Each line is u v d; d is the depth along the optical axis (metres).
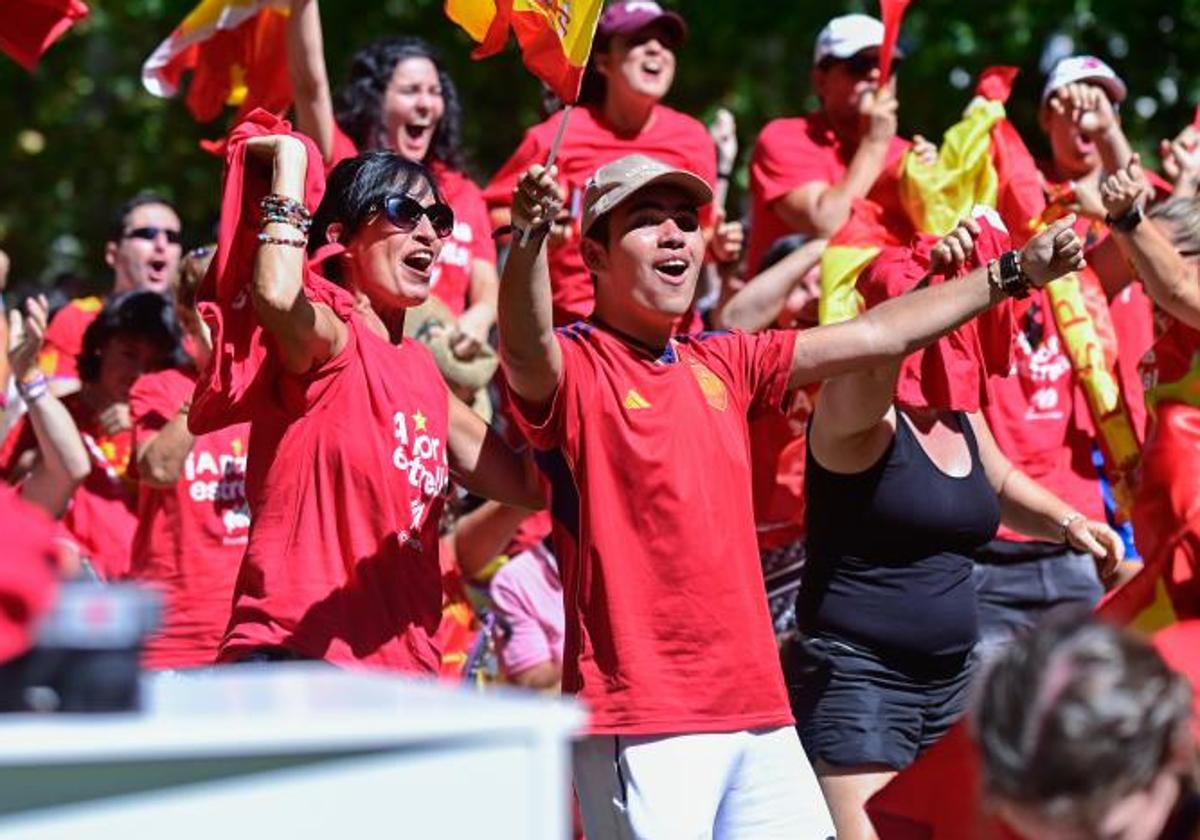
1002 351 17.91
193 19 22.28
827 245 21.44
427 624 15.99
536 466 16.27
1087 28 40.94
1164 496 13.16
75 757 7.73
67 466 22.05
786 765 15.84
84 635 8.27
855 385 16.61
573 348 15.88
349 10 44.38
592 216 16.23
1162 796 9.34
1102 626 9.48
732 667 15.58
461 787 8.27
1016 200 21.97
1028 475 22.33
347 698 8.84
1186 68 40.88
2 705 8.25
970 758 12.66
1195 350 20.73
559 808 8.36
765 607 16.00
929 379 17.34
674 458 15.65
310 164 16.08
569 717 8.43
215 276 15.63
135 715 8.24
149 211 27.38
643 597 15.52
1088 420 22.69
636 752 15.45
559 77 16.27
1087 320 22.48
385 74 24.70
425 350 16.83
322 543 15.59
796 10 42.81
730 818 15.82
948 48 41.28
